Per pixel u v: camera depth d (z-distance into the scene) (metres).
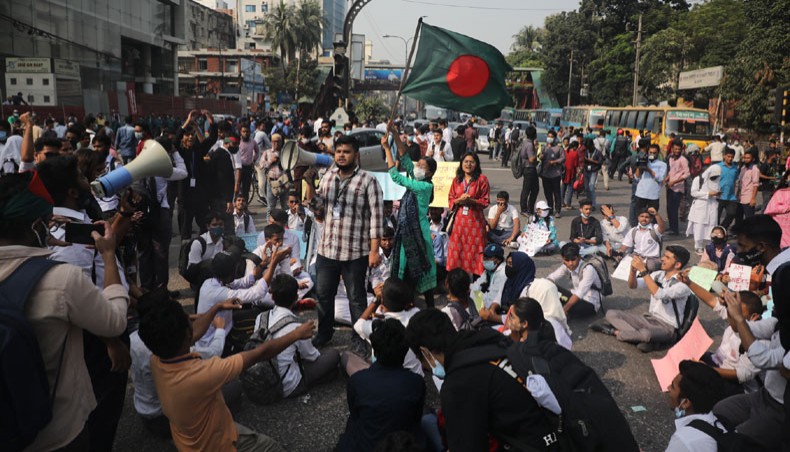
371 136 15.30
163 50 54.94
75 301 2.15
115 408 2.86
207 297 4.41
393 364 3.15
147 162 3.22
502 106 5.14
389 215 7.81
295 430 3.81
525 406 2.41
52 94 27.42
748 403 3.16
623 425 2.46
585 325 5.80
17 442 1.97
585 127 31.45
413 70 5.05
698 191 9.35
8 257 2.13
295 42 77.19
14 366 1.93
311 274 6.35
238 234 7.27
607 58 50.12
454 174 9.25
